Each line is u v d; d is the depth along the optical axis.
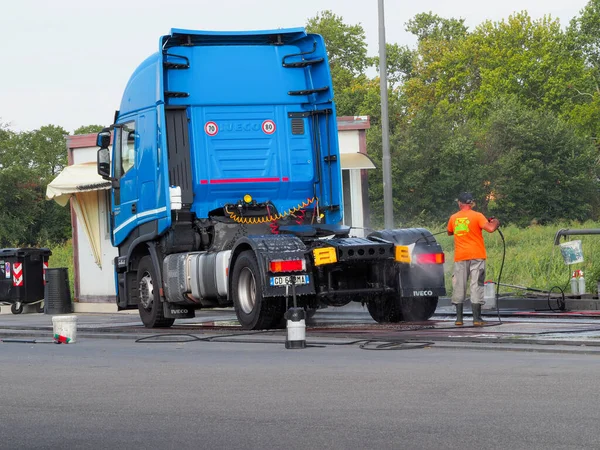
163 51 20.31
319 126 20.92
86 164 32.66
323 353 13.56
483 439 7.04
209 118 20.42
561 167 88.00
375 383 10.16
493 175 85.19
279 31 20.73
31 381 11.41
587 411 8.05
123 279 22.36
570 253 24.12
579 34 107.62
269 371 11.58
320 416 8.22
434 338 14.73
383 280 18.66
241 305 18.27
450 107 111.81
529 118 88.31
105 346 16.25
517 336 14.48
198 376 11.34
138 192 21.11
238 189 20.44
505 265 29.77
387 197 30.64
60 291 32.25
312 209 20.91
